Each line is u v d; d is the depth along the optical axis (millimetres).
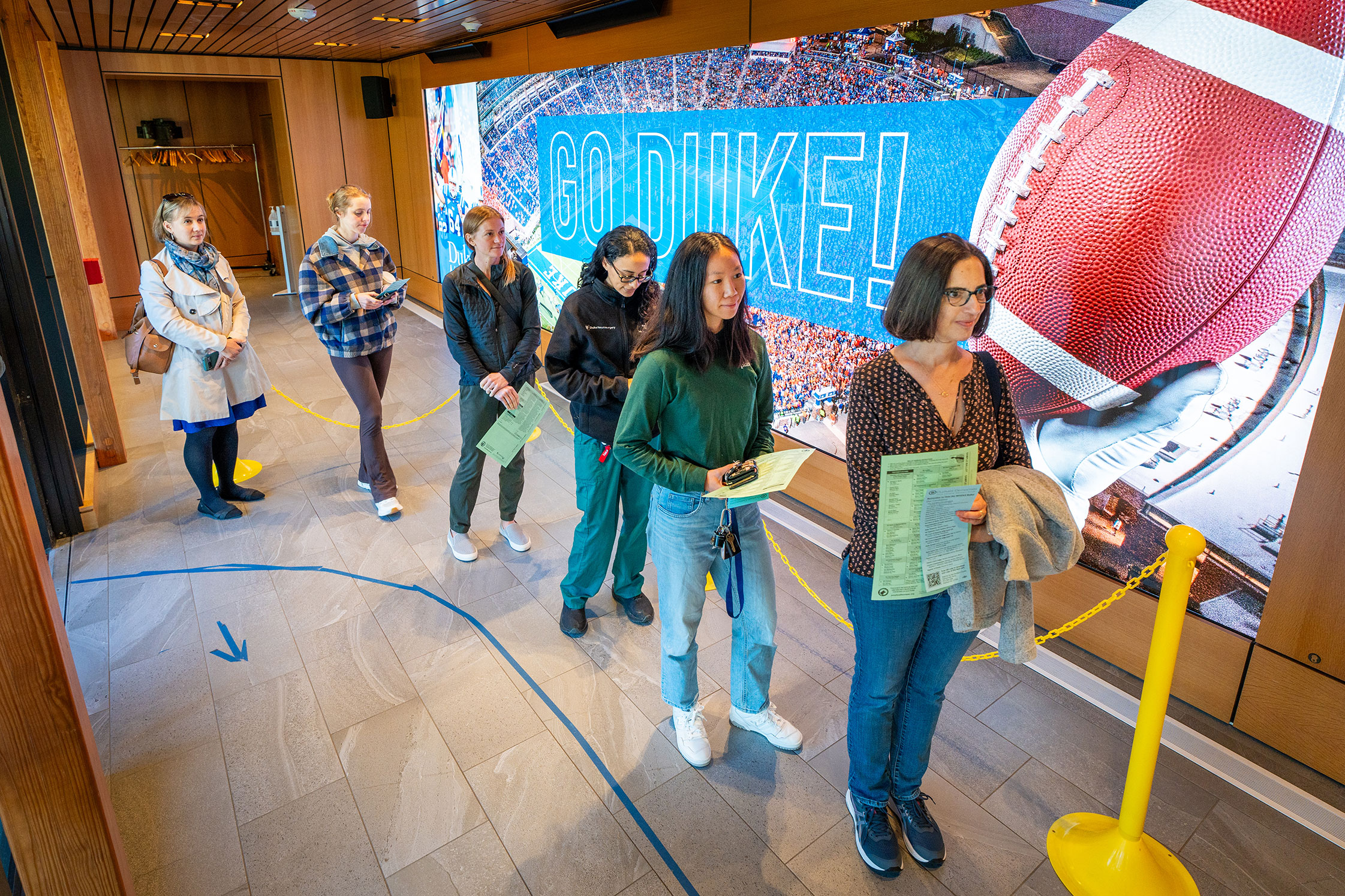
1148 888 1770
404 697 2504
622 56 4445
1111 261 2381
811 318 3543
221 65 8094
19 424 3293
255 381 3680
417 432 4895
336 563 3324
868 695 1800
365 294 3455
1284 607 2172
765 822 2041
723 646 2783
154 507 3836
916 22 2803
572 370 2461
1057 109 2436
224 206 11094
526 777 2182
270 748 2283
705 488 1834
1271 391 2100
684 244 1755
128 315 8023
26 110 3609
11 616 1179
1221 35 2045
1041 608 2807
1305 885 1865
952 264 1443
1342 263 1914
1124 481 2482
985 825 2027
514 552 3430
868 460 1615
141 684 2555
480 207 2916
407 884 1860
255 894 1831
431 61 7160
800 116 3389
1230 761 2232
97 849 1353
